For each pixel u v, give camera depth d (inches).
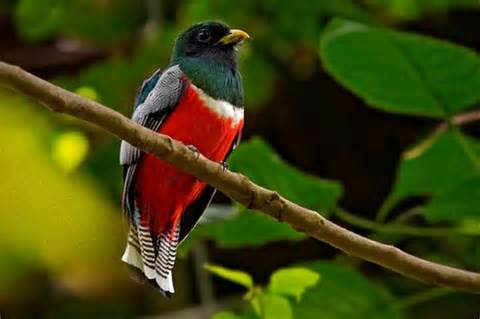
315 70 268.7
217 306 259.6
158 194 247.6
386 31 247.8
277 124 269.0
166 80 248.8
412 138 268.5
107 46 269.6
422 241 259.8
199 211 248.8
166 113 248.5
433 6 269.3
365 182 268.5
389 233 252.1
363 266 262.4
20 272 247.4
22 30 268.7
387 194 268.2
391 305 251.1
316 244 265.9
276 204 243.0
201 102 248.5
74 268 261.9
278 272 246.1
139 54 266.2
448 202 251.4
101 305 265.7
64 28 269.1
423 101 249.9
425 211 251.8
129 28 269.3
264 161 249.8
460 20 270.7
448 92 249.3
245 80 266.7
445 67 248.5
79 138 259.9
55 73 269.3
